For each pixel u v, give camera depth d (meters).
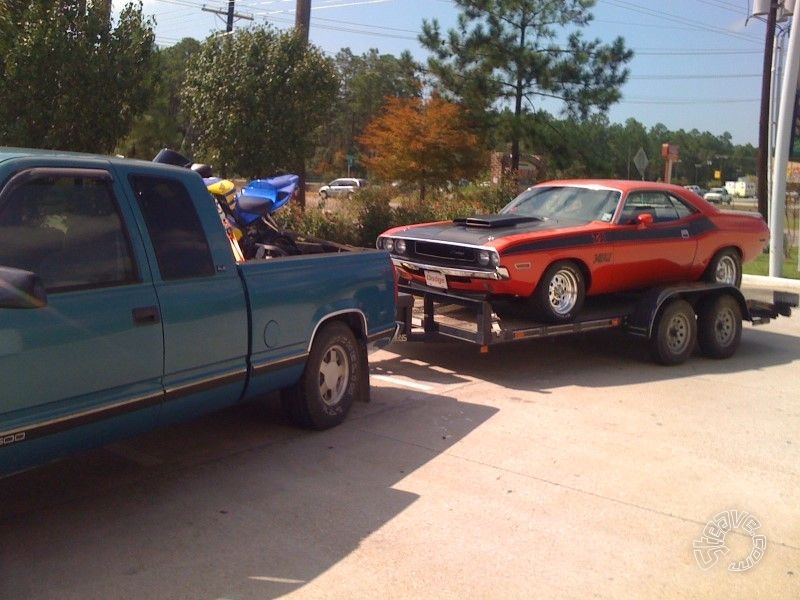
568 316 8.43
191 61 14.28
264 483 5.34
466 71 23.05
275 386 5.77
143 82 10.05
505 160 24.98
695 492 5.46
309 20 15.16
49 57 8.94
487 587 4.10
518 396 7.68
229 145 13.63
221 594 3.93
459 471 5.68
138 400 4.53
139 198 4.68
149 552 4.34
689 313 9.26
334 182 47.78
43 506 4.90
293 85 13.67
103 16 9.52
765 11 23.12
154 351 4.61
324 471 5.59
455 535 4.67
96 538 4.48
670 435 6.65
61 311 4.08
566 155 23.56
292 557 4.34
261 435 6.30
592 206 9.15
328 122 15.81
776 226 18.58
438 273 8.28
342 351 6.50
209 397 5.11
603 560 4.44
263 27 14.02
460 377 8.37
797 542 4.77
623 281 9.00
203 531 4.61
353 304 6.43
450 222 9.26
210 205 5.15
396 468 5.69
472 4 22.56
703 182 89.00
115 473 5.46
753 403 7.73
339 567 4.25
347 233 15.03
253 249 6.55
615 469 5.83
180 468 5.57
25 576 4.04
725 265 10.24
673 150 26.16
